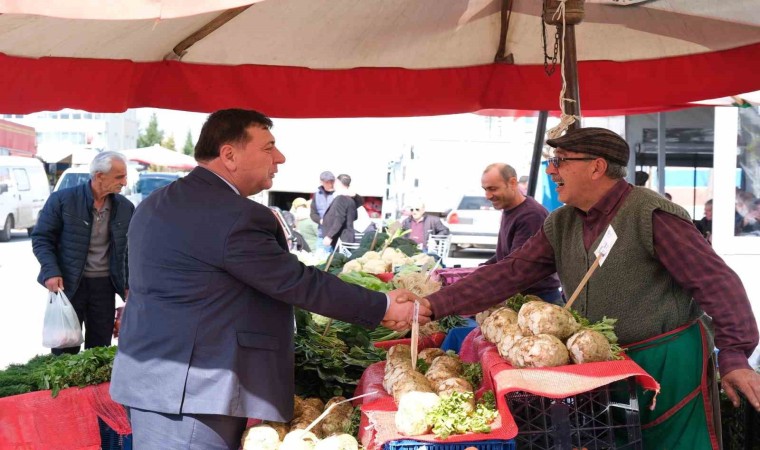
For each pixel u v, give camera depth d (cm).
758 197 922
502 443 267
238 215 295
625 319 325
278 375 304
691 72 539
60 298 591
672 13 478
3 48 409
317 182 2222
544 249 361
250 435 296
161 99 508
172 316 293
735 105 698
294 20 476
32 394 369
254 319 300
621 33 522
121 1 208
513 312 319
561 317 292
